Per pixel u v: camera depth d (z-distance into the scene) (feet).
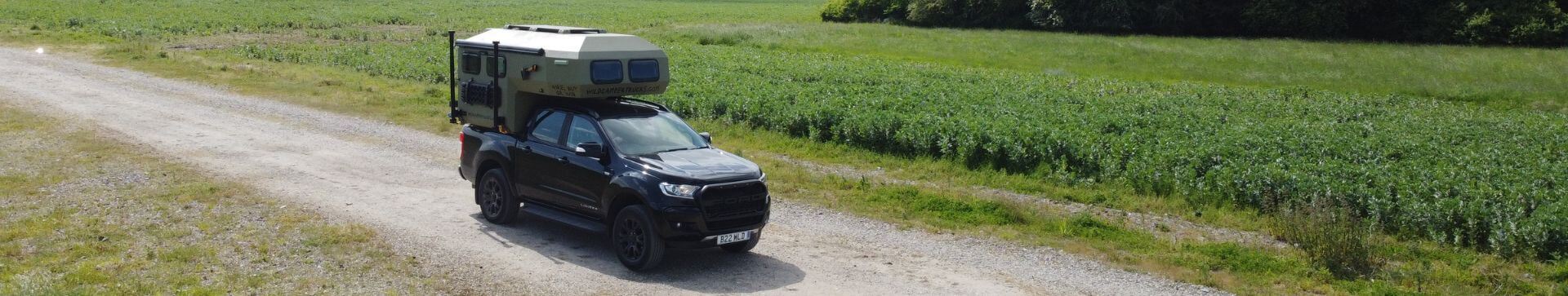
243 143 63.26
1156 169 54.44
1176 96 95.96
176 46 142.61
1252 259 39.91
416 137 68.59
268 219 41.39
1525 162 58.44
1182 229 46.85
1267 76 122.01
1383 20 184.24
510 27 42.57
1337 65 131.64
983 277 36.94
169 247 36.76
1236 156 57.26
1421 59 137.59
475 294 32.14
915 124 66.69
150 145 60.49
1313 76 121.80
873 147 67.15
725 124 76.54
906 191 51.65
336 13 241.96
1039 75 119.55
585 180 36.83
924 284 35.65
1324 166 53.16
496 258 36.52
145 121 71.15
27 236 37.78
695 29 189.67
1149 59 140.87
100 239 37.68
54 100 81.10
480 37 41.83
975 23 207.82
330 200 46.06
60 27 165.48
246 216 41.91
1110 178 56.24
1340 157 59.62
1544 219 41.34
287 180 50.75
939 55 146.51
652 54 39.83
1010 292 35.04
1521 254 40.93
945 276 36.81
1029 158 60.34
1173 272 38.19
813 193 51.34
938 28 202.90
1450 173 52.90
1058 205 52.37
